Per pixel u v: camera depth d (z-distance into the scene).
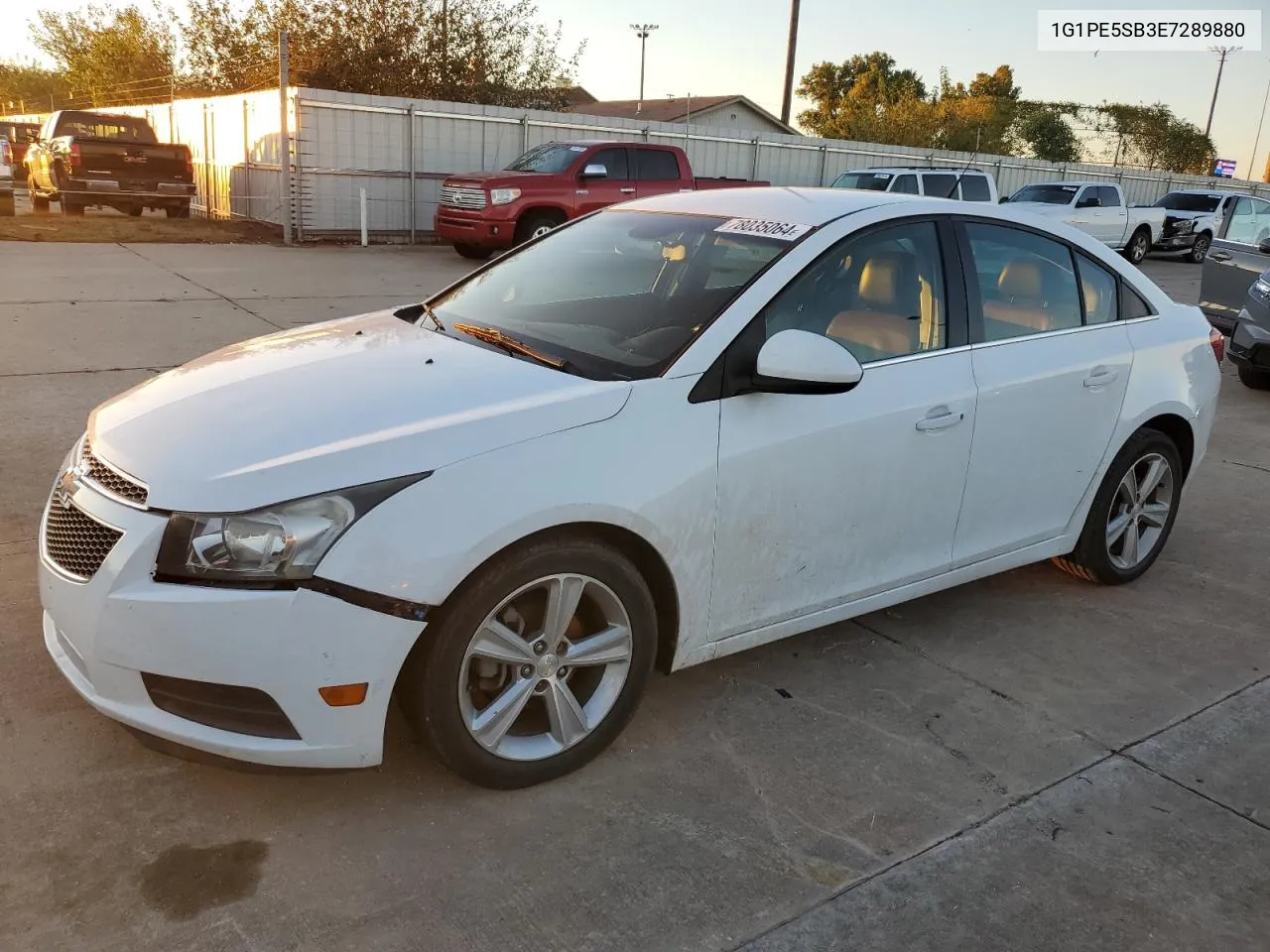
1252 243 9.46
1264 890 2.64
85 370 7.27
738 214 3.67
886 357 3.42
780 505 3.14
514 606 2.76
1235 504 5.82
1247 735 3.38
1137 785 3.07
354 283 12.68
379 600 2.42
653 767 3.03
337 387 2.88
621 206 4.24
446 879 2.50
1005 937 2.42
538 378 2.92
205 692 2.46
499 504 2.54
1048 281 4.00
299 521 2.40
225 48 28.44
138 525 2.46
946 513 3.66
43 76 61.38
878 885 2.57
